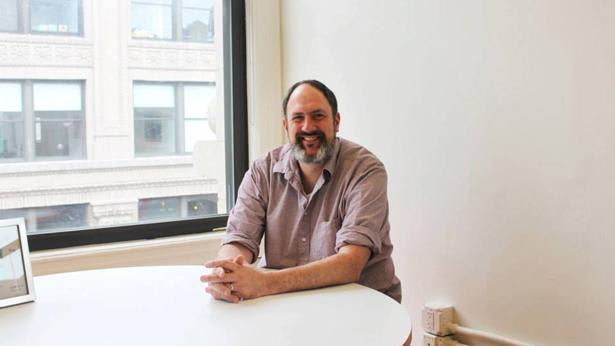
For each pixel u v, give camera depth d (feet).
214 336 4.02
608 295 5.41
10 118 7.92
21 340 4.01
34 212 8.13
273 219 6.39
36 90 8.05
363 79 8.11
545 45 5.81
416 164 7.32
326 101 6.16
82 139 8.39
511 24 6.11
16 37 7.89
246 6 9.52
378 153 7.91
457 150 6.76
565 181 5.70
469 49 6.56
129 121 8.71
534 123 5.94
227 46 9.53
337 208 6.06
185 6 9.10
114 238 8.49
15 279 4.86
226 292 4.80
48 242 8.07
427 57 7.09
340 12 8.45
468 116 6.61
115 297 5.02
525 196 6.06
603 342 5.47
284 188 6.40
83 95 8.35
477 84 6.49
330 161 6.11
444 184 6.95
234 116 9.53
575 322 5.68
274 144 9.62
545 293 5.92
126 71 8.65
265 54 9.52
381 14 7.74
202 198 9.39
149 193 8.93
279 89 9.66
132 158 8.77
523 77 6.02
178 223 8.95
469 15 6.55
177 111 9.12
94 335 4.09
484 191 6.47
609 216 5.38
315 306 4.68
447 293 6.97
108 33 8.48
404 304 7.58
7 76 7.88
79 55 8.30
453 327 6.78
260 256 8.74
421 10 7.14
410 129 7.38
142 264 8.35
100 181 8.55
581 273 5.61
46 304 4.84
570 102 5.62
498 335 6.37
